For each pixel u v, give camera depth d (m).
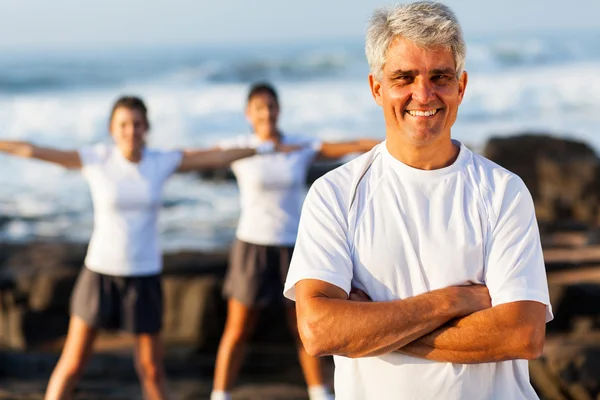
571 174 14.36
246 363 8.15
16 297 9.03
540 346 2.41
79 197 18.95
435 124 2.47
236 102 33.97
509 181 2.53
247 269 6.26
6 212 17.36
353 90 37.25
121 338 8.77
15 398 6.71
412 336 2.39
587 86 35.84
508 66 46.72
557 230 12.66
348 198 2.56
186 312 8.52
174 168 5.84
